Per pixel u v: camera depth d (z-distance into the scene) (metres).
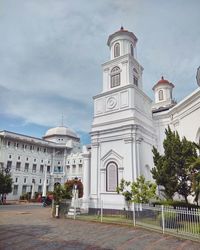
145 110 24.61
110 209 20.22
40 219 18.27
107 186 21.53
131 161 20.59
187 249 9.36
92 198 21.80
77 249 9.34
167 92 35.38
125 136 21.53
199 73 18.08
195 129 19.16
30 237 11.45
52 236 11.77
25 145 53.12
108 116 23.48
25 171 51.94
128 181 19.27
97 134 23.48
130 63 24.50
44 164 56.22
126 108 22.42
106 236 11.83
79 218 18.30
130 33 26.17
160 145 24.67
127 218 17.22
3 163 47.69
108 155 22.23
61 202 19.97
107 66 25.78
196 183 12.11
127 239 11.14
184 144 15.43
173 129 22.83
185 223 11.62
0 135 48.12
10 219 18.03
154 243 10.34
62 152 59.72
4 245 9.80
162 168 15.48
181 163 15.08
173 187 15.08
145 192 15.91
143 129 22.50
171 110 22.61
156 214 14.17
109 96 24.06
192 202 17.02
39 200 43.75
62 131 63.94
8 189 36.72
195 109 19.31
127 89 22.89
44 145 56.44
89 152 24.95
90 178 23.83
